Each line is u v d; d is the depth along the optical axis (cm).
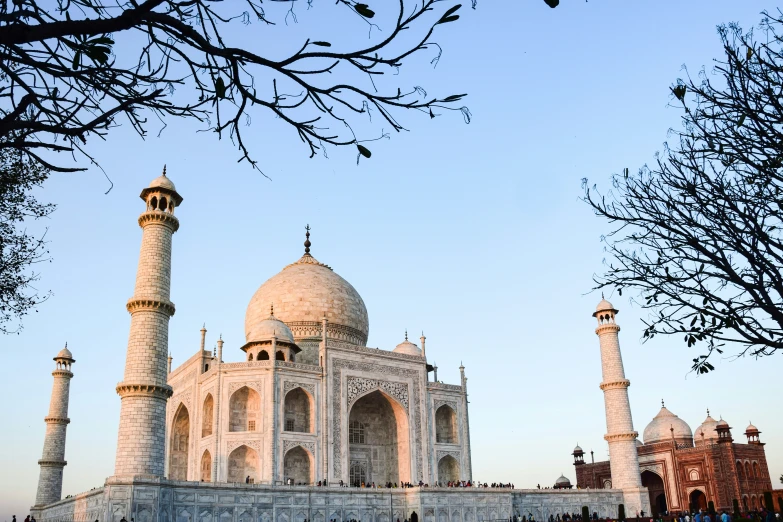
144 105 1084
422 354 10575
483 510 8619
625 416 10594
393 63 1003
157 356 6719
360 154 1106
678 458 11906
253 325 11019
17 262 2728
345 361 9600
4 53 949
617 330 11175
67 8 994
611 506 10169
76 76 1022
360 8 964
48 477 9431
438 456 10000
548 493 9625
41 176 2594
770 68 1927
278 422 8669
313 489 7512
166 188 7400
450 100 1053
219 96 1027
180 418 10112
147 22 941
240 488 7006
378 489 8031
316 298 10962
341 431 9212
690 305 2169
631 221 2262
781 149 1877
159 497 6222
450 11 980
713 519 8156
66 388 10006
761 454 11862
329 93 1026
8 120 1011
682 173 2166
